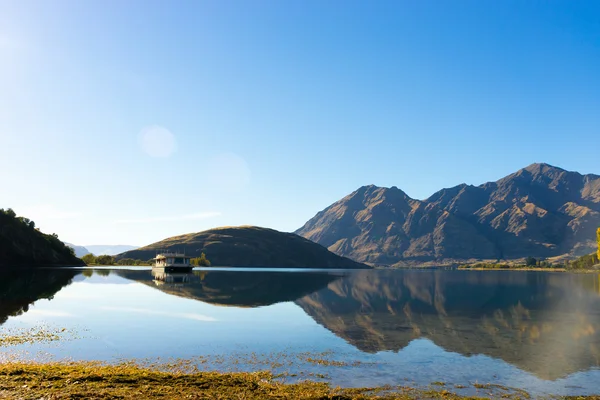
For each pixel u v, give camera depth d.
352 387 22.00
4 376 19.66
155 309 51.28
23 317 42.66
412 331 38.66
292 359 27.62
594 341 34.38
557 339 35.16
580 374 24.81
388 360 27.77
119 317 44.31
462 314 50.47
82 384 18.83
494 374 24.77
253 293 76.50
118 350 29.28
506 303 62.69
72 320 41.69
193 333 36.12
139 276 123.81
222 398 18.19
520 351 30.64
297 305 58.56
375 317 47.47
